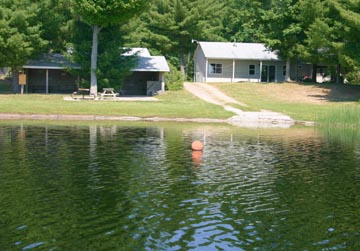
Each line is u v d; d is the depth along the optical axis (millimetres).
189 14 66375
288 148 22094
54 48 49938
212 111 36875
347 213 11992
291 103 43562
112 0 41125
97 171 16078
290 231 10648
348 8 44406
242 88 52156
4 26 42125
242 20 72750
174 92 49125
